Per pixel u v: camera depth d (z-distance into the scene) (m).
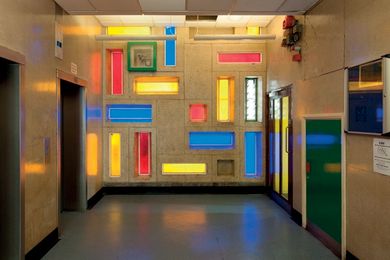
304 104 4.96
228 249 4.18
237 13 5.00
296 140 5.30
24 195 3.50
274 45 6.62
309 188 4.84
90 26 6.21
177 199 6.86
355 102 3.47
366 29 3.27
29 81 3.66
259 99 7.45
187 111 7.36
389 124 2.85
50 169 4.28
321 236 4.42
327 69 4.18
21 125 3.44
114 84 7.39
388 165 2.97
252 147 7.49
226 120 7.53
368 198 3.31
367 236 3.33
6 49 3.11
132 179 7.34
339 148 3.90
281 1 4.47
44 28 4.09
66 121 5.88
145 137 7.46
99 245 4.30
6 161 3.43
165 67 7.32
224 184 7.41
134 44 7.23
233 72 7.36
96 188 6.69
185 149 7.37
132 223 5.22
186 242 4.41
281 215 5.68
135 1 4.51
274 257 3.94
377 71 3.03
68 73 4.99
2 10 3.07
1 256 3.42
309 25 4.77
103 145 7.28
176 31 7.31
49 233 4.21
